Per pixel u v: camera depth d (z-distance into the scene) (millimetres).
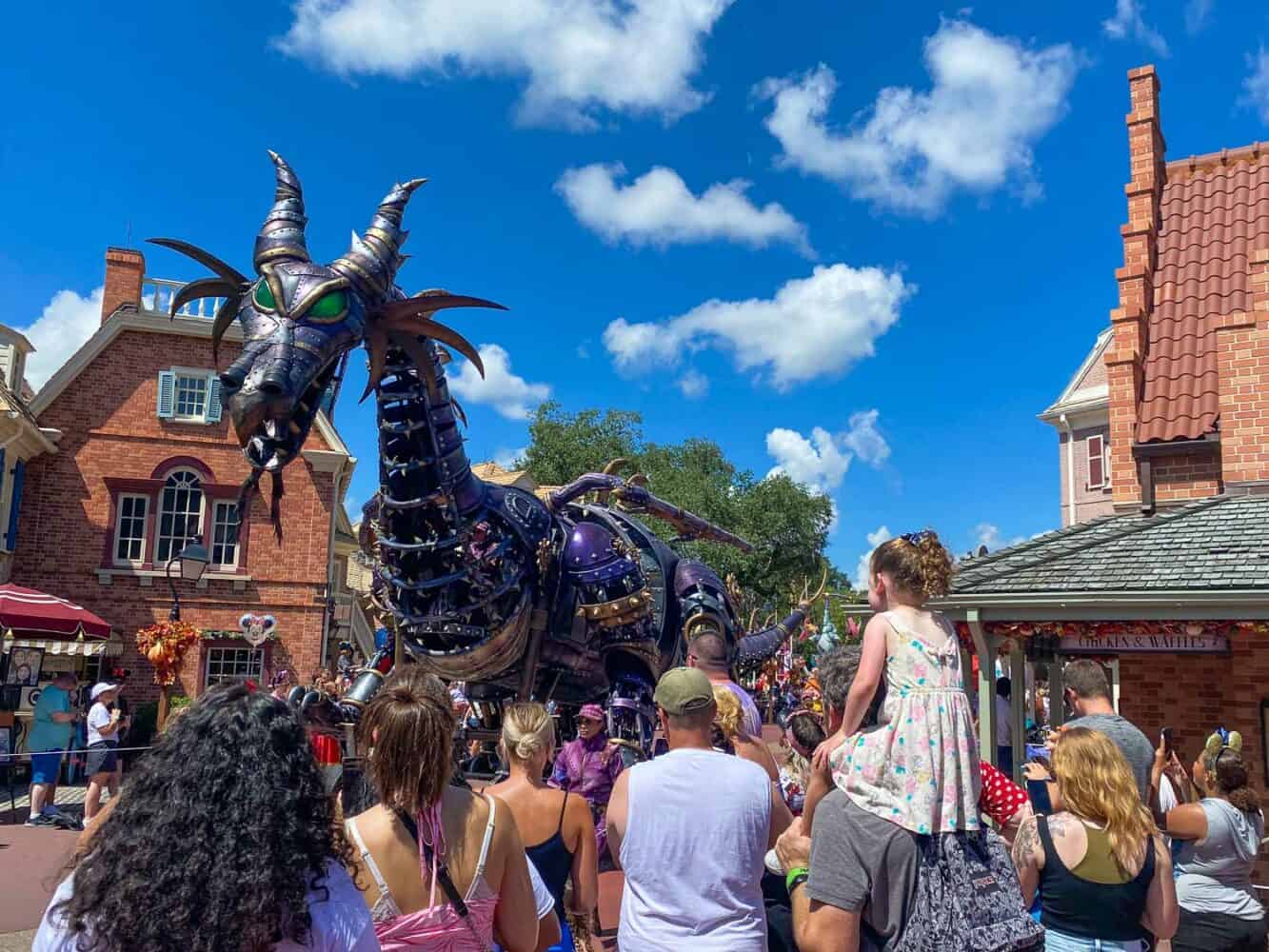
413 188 5211
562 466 43906
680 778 3062
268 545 21141
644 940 2945
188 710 1871
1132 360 11766
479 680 5902
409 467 5367
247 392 4270
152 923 1612
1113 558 8766
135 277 22469
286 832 1751
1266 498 9781
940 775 2963
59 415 20406
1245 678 9039
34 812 10672
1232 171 13656
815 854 2994
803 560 42188
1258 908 4664
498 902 2609
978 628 8656
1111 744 3404
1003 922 2908
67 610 14523
